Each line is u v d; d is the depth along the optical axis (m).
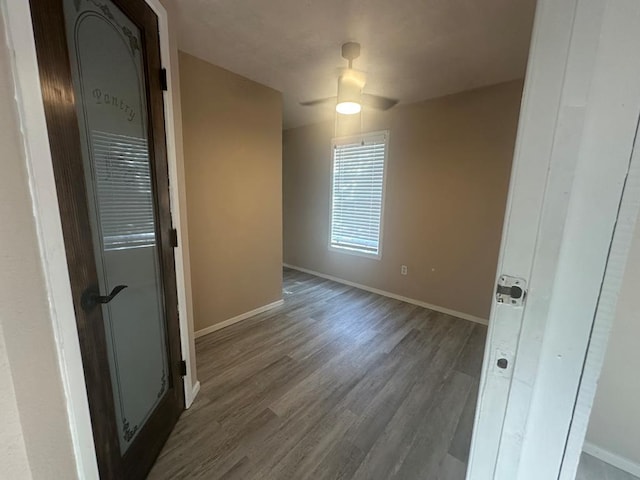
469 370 2.12
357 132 3.68
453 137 2.89
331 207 4.15
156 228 1.35
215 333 2.63
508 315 0.62
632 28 0.45
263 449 1.43
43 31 0.72
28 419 0.63
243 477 1.29
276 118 2.93
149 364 1.33
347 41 1.93
